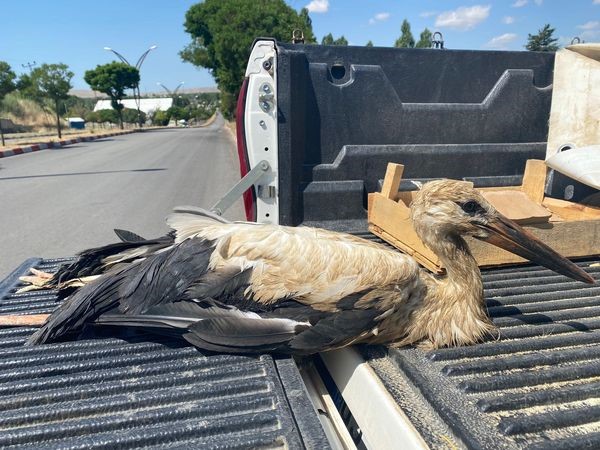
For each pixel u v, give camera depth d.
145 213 2.16
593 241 0.76
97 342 0.58
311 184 0.91
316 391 0.55
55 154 4.98
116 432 0.42
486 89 0.97
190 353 0.55
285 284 0.54
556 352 0.51
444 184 0.57
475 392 0.44
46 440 0.42
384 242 0.85
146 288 0.57
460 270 0.56
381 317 0.53
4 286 0.79
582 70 0.92
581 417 0.41
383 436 0.44
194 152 5.19
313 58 0.89
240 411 0.45
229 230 0.59
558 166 0.84
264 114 0.85
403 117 0.93
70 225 1.96
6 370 0.51
